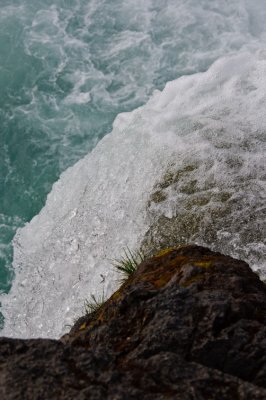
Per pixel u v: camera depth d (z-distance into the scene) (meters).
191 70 12.32
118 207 8.62
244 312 3.52
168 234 7.60
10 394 2.92
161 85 12.16
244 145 8.34
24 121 11.80
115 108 11.86
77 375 3.07
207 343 3.31
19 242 10.16
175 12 13.34
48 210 10.22
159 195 8.11
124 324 3.66
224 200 7.65
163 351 3.32
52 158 11.30
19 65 12.70
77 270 8.42
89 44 12.98
